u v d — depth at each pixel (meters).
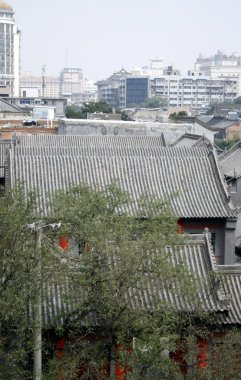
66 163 64.31
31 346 30.14
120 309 30.86
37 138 106.62
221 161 86.94
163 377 30.83
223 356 31.62
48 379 30.33
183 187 63.44
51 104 191.38
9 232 29.52
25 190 60.44
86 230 31.78
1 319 28.67
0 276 29.33
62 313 33.12
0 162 85.94
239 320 38.69
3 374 29.31
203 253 41.66
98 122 128.62
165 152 79.62
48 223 32.81
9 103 170.25
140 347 30.36
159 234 32.50
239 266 41.94
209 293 37.97
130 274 30.95
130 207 51.88
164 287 34.41
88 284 30.98
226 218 60.53
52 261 31.41
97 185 54.97
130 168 65.06
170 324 32.31
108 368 32.22
